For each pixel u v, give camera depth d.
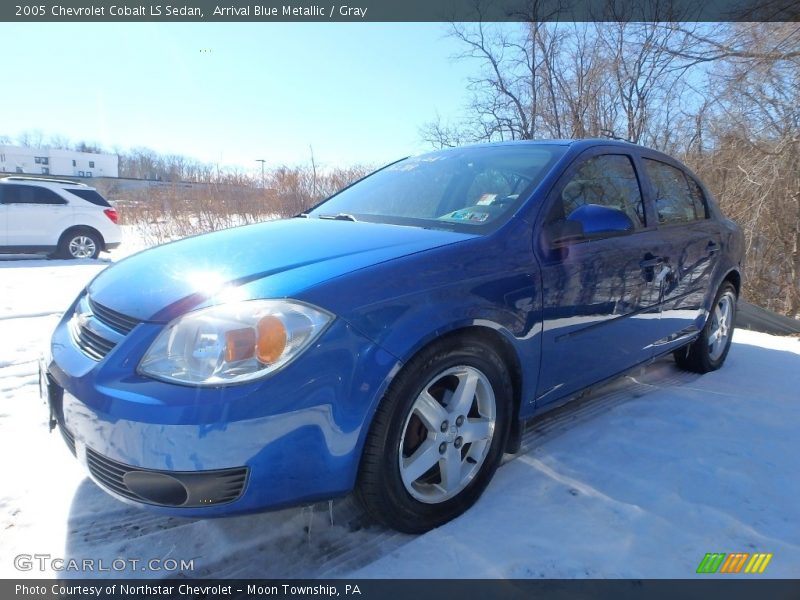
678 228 3.48
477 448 2.27
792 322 6.84
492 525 2.13
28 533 2.14
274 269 1.99
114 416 1.71
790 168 9.23
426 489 2.15
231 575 1.93
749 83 9.20
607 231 2.53
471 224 2.52
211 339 1.71
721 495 2.34
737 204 9.96
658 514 2.20
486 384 2.24
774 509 2.26
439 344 2.01
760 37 8.78
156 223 14.17
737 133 9.95
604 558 1.94
